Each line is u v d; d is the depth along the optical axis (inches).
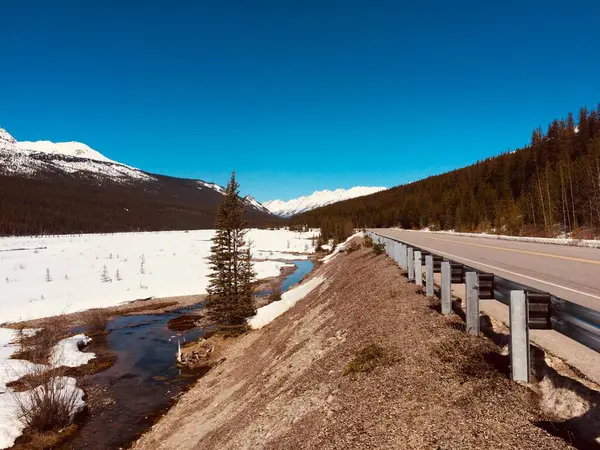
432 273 360.8
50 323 1102.4
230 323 952.3
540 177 1988.2
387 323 316.8
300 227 6245.1
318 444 189.8
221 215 1040.2
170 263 2511.1
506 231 1764.3
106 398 626.8
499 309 294.0
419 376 212.2
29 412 518.6
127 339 1007.6
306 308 743.7
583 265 479.8
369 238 1192.2
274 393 346.9
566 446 136.6
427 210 3432.6
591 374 171.9
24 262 2389.3
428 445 154.9
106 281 1857.8
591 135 2657.5
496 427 155.5
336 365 292.7
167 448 394.6
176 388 655.8
